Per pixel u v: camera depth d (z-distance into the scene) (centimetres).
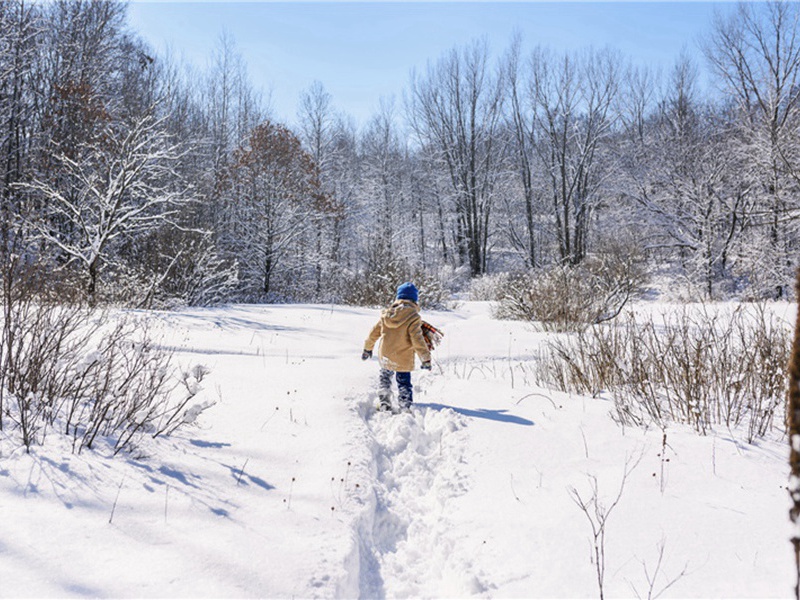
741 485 297
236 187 2227
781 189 2339
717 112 3198
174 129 2386
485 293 2497
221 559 221
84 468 284
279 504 279
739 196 2573
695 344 565
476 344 899
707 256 2630
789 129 2362
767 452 345
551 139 3597
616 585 223
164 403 421
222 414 414
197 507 263
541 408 466
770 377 440
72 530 226
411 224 4066
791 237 2331
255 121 3453
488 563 252
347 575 226
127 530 233
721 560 231
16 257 458
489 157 3797
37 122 1681
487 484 332
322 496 292
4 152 1675
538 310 1165
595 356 571
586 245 3662
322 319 1166
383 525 306
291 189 2214
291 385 497
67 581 193
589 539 257
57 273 632
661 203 3119
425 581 259
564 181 3334
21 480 261
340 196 3450
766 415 395
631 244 2828
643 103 3681
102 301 1041
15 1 1683
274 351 764
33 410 354
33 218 1060
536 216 4100
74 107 1496
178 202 1295
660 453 349
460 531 285
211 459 328
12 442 301
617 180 3316
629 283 1150
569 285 1171
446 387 555
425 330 475
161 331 806
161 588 197
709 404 458
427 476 363
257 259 2223
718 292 2134
